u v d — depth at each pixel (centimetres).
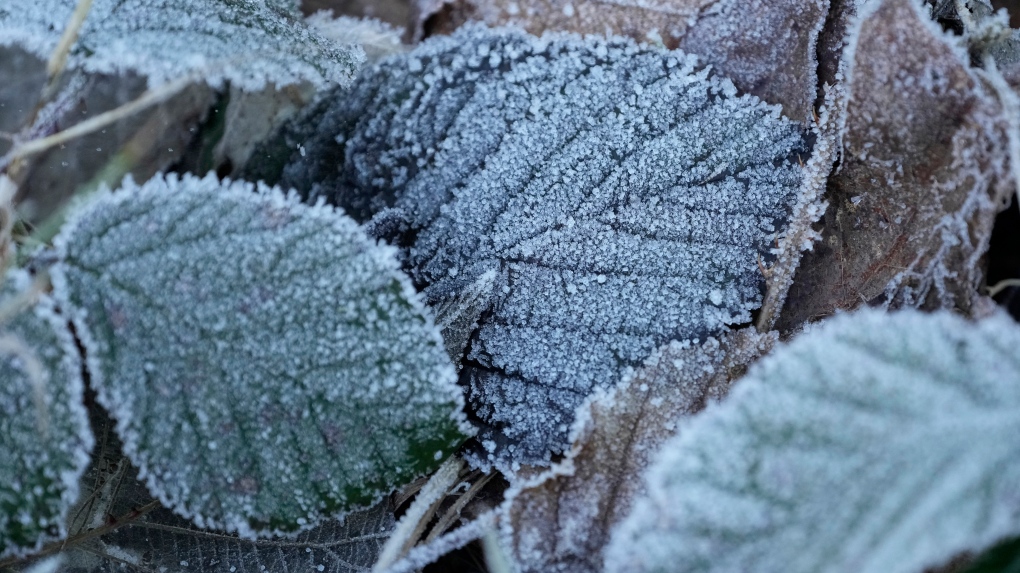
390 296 28
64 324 27
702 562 26
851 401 26
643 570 26
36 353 27
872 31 28
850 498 26
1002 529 26
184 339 27
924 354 26
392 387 27
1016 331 26
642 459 28
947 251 28
